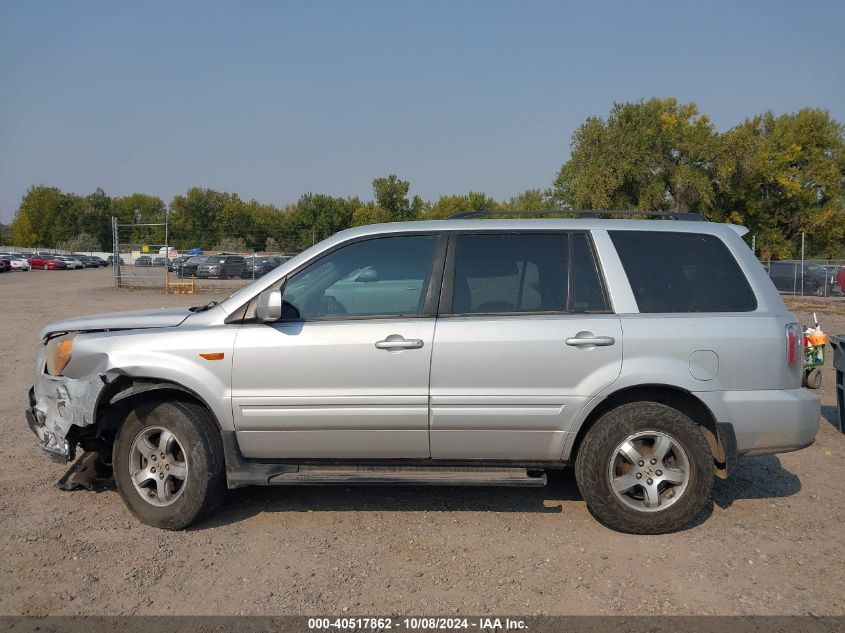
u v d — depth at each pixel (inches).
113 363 171.2
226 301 177.3
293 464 174.9
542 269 174.2
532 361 165.8
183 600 138.5
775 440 168.9
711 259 176.9
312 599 138.8
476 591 141.7
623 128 1438.2
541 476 171.0
